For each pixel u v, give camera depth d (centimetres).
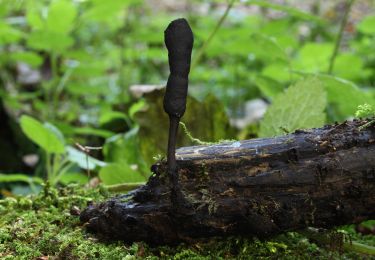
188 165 38
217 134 53
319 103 47
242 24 119
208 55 89
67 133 69
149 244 39
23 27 113
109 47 121
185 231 38
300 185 37
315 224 38
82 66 84
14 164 79
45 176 67
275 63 73
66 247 39
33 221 42
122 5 71
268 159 38
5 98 78
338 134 38
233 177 38
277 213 38
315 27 118
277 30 81
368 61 107
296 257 40
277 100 48
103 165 52
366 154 37
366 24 85
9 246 40
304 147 38
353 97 53
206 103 53
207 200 37
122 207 39
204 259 38
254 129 56
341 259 41
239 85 104
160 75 113
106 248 39
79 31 121
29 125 50
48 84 88
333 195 38
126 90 99
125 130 72
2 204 45
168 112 36
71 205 44
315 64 74
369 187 37
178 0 170
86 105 105
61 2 73
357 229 48
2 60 93
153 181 38
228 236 39
